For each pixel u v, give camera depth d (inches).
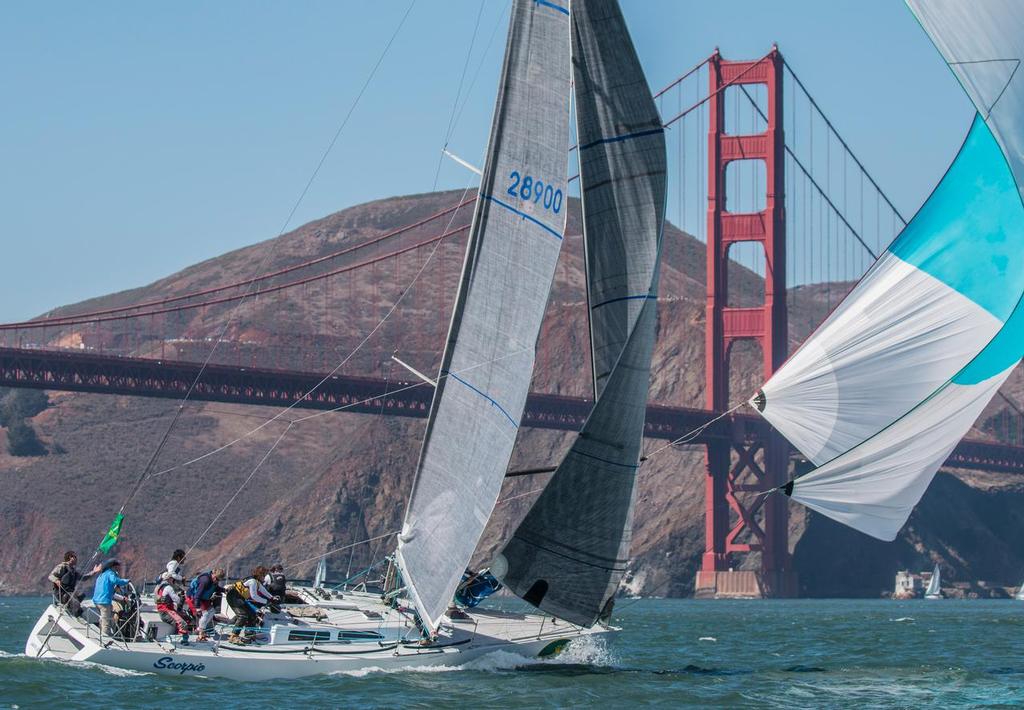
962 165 3270.2
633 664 3882.9
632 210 3395.7
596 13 3380.9
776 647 5319.9
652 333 3225.9
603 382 3417.8
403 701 2815.0
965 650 5167.3
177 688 2906.0
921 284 3240.7
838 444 3262.8
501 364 3181.6
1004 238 3206.2
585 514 3201.3
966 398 3191.4
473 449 3184.1
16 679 2913.4
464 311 3206.2
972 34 3309.5
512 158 3206.2
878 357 3240.7
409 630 3324.3
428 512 3211.1
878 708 2992.1
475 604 3459.6
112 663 3051.2
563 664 3531.0
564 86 3218.5
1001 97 3255.4
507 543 3198.8
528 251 3196.4
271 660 3063.5
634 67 3380.9
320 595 3720.5
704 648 5177.2
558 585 3230.8
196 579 3149.6
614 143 3398.1
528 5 3193.9
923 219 3260.3
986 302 3216.0
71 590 3260.3
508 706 2815.0
